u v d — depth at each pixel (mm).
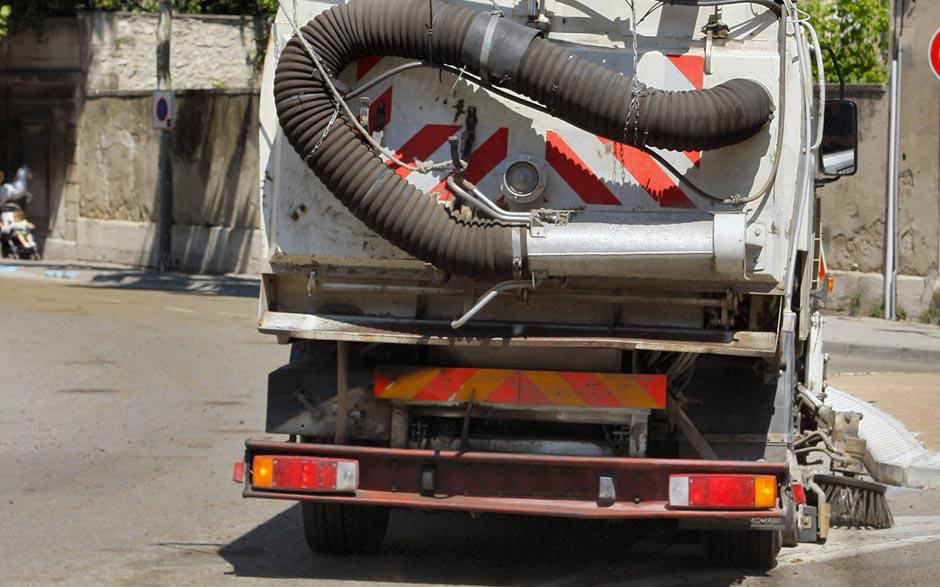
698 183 7043
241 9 35469
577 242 6875
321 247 7328
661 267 6840
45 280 27328
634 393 7367
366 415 7723
